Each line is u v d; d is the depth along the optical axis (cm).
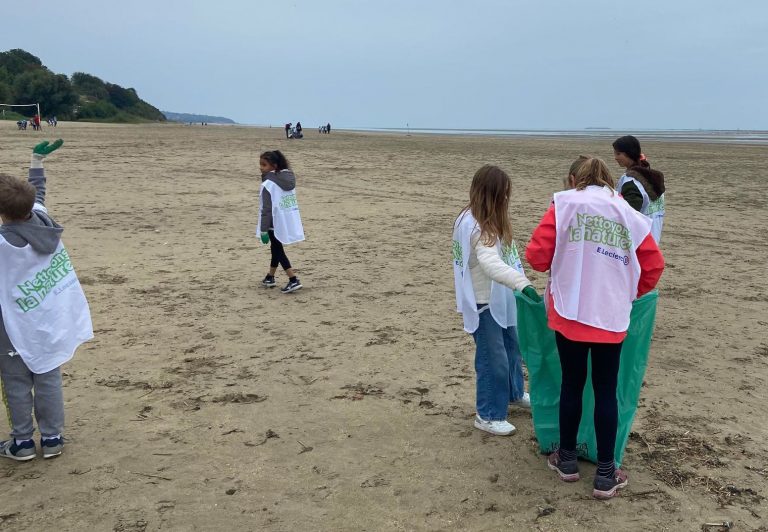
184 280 789
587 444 369
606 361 327
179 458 377
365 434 406
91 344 564
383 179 1947
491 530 311
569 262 323
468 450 387
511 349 430
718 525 314
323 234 1101
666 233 1134
